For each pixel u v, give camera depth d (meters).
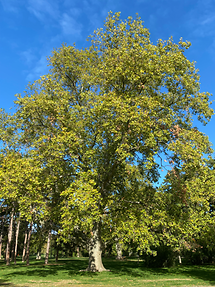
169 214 17.92
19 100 19.61
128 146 16.12
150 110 16.25
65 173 18.33
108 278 17.44
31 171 16.20
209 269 23.23
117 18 22.19
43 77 20.91
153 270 23.03
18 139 22.14
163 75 18.06
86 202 14.39
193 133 16.48
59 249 35.31
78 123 17.97
